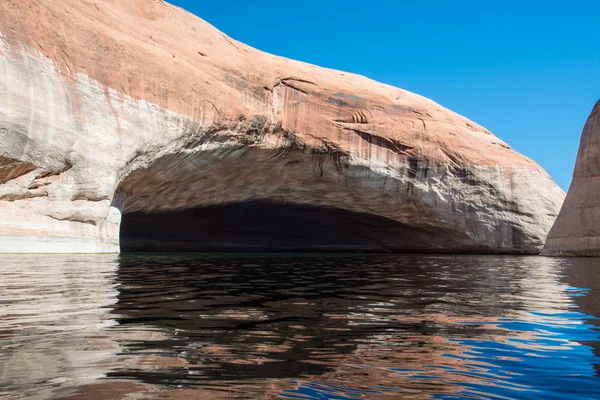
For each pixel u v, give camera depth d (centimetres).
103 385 238
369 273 1023
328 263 1395
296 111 2033
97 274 766
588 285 788
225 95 1770
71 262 984
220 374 263
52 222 1287
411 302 557
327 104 2128
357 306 518
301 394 236
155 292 584
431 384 256
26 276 684
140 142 1515
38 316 400
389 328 398
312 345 334
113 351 300
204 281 752
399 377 267
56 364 270
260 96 1895
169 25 1811
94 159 1377
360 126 2189
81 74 1370
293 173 2162
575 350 330
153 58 1582
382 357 306
